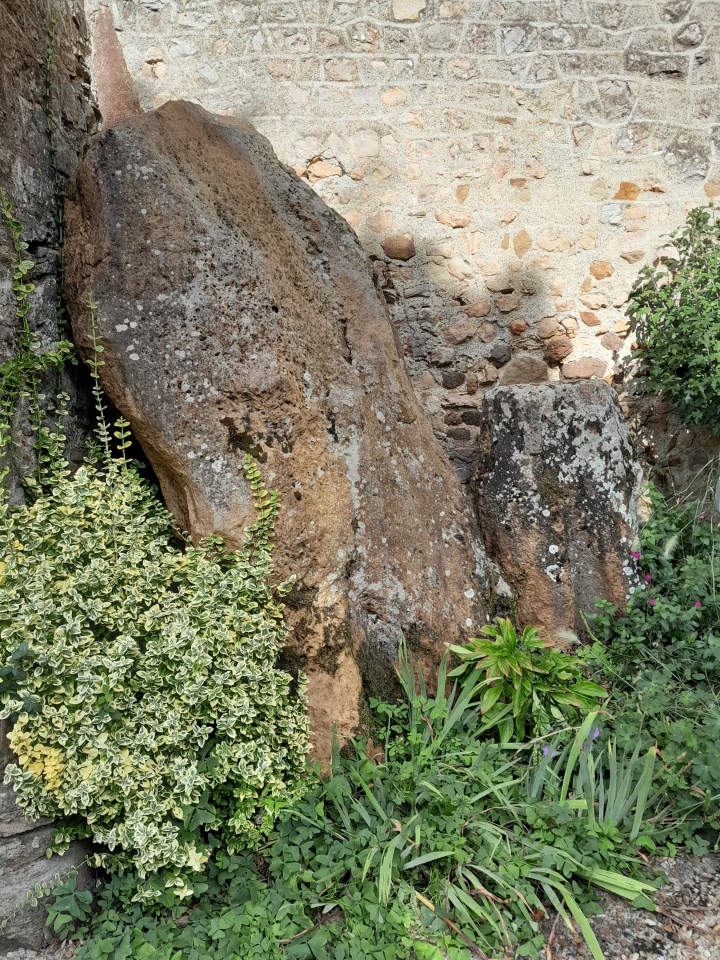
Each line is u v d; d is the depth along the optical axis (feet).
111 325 7.57
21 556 6.61
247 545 7.82
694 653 9.49
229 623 7.33
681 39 13.05
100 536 7.05
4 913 6.29
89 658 6.49
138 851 6.58
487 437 10.75
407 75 12.85
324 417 8.93
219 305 8.06
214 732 7.30
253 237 8.81
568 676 8.84
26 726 6.32
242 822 6.98
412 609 9.33
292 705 7.85
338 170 12.96
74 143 9.42
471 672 8.89
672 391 12.77
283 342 8.61
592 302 13.46
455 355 13.47
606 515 10.35
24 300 7.45
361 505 9.20
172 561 7.39
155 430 7.64
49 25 8.87
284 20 12.60
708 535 11.31
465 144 13.05
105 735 6.47
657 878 7.08
